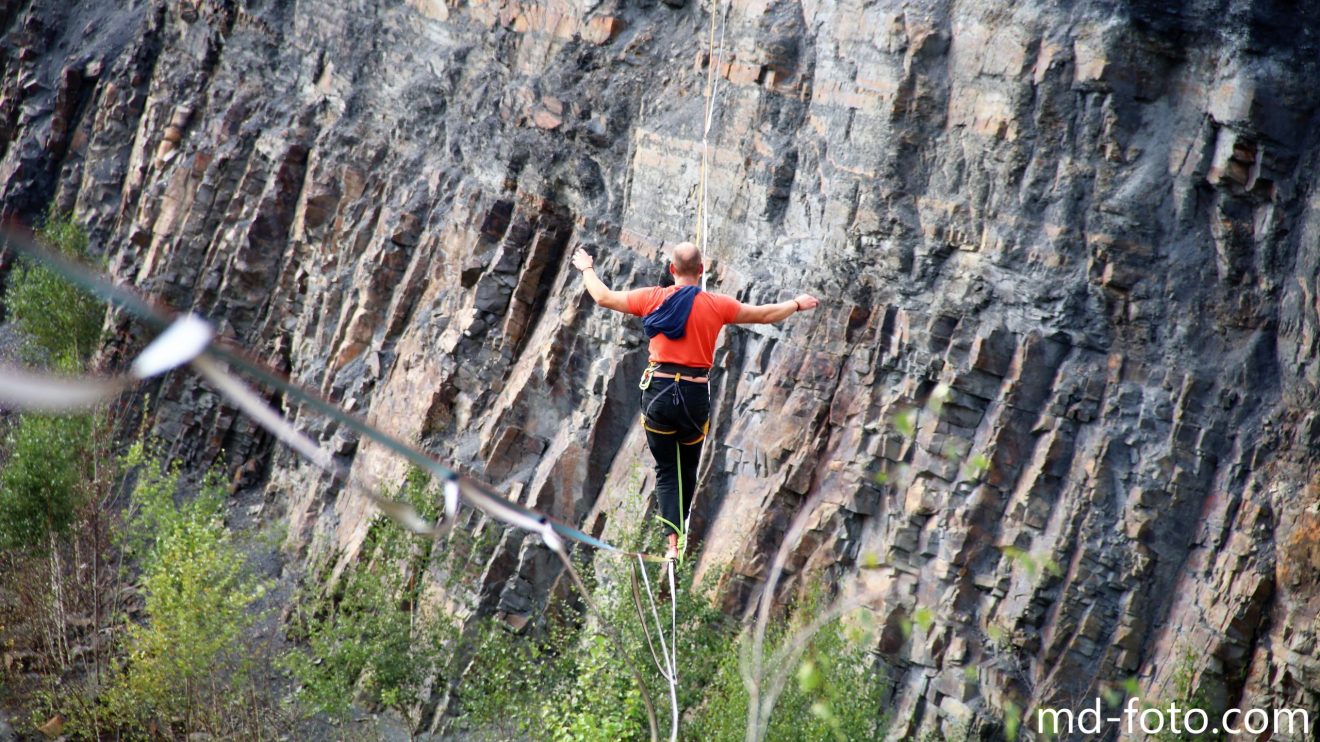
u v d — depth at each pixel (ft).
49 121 511.81
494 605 277.85
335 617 302.45
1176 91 193.47
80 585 354.74
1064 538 197.67
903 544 209.97
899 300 217.56
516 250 291.58
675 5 272.72
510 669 262.06
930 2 210.38
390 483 299.58
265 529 365.40
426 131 336.29
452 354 295.89
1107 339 200.13
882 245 218.18
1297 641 178.81
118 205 473.26
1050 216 201.87
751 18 241.96
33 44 524.11
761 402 232.53
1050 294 201.16
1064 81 197.67
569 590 270.46
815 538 218.79
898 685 208.64
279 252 390.63
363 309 337.52
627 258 267.39
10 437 369.71
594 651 226.38
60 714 310.45
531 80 292.61
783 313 119.44
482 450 282.56
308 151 383.65
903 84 212.23
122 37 504.84
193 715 294.25
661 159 260.62
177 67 452.76
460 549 282.15
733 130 244.83
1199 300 194.49
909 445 212.43
